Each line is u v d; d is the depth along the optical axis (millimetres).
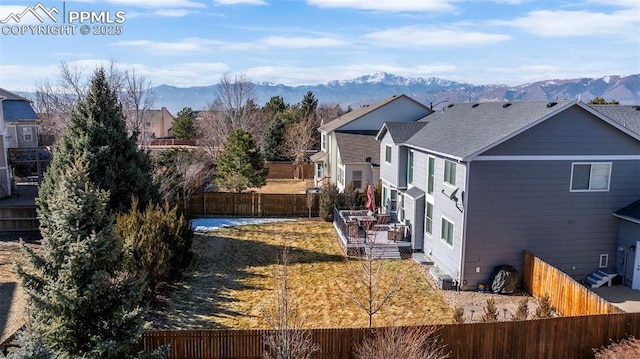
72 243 8109
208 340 10672
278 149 49656
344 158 30719
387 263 19703
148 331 10484
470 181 16125
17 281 15969
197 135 64688
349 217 23422
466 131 18922
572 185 16766
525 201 16531
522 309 12289
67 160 19234
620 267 17281
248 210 28875
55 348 8297
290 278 17734
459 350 11094
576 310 13617
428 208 20156
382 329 10742
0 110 27578
